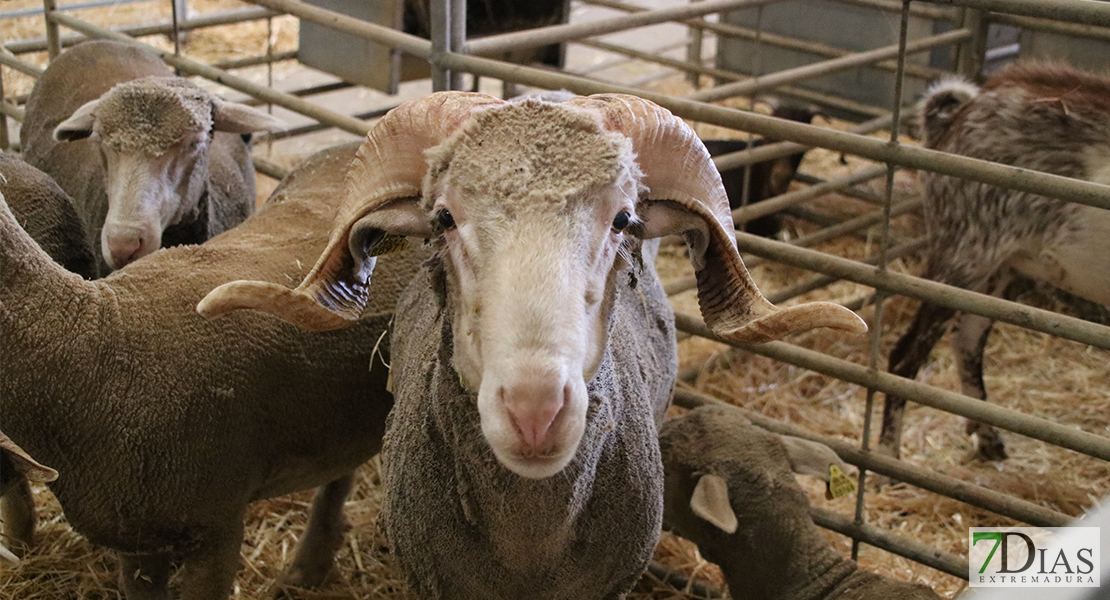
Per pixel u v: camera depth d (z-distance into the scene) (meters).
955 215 4.80
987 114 4.62
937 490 3.38
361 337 3.02
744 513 3.26
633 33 11.48
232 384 2.72
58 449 2.57
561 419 1.70
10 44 6.34
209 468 2.70
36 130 4.97
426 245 2.19
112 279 2.79
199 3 11.09
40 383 2.51
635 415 2.41
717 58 8.38
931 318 4.78
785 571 3.21
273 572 3.64
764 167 6.86
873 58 5.73
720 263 2.15
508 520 2.14
